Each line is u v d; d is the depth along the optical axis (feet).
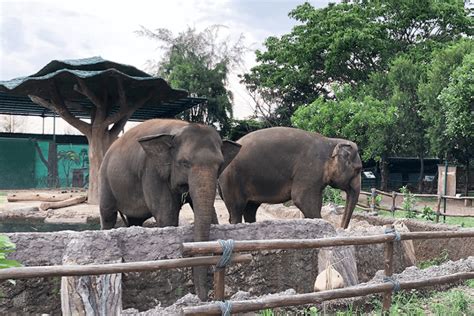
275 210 44.73
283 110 109.40
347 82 96.63
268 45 98.78
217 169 17.72
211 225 17.95
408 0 92.58
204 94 108.17
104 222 24.50
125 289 16.55
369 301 16.99
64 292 13.80
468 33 96.43
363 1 96.53
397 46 95.66
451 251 27.84
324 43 88.22
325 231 20.08
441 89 74.54
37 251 15.40
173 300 17.25
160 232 16.60
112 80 46.80
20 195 53.11
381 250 22.13
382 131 76.43
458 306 16.65
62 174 91.97
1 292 15.25
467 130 66.59
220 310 11.47
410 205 40.32
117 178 22.48
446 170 42.19
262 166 25.94
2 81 50.62
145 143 18.93
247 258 12.42
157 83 47.37
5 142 88.84
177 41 111.14
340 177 25.99
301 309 15.48
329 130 67.72
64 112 48.75
